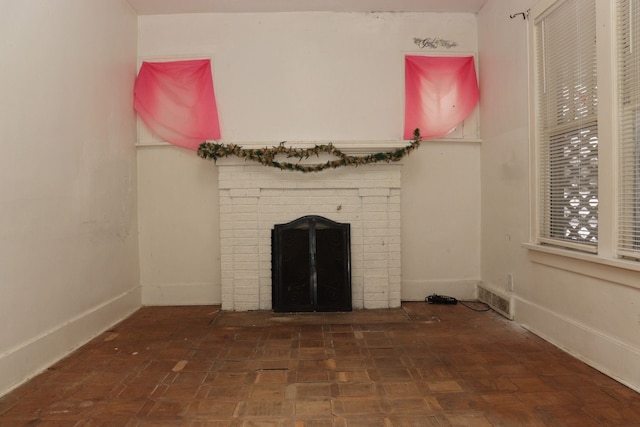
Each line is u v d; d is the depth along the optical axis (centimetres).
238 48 450
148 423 213
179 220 455
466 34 459
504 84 401
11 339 256
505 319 394
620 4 253
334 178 435
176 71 446
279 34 451
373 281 438
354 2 434
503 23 400
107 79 384
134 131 444
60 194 308
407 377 266
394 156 424
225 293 437
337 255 428
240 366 287
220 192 435
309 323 388
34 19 277
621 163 255
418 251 463
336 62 453
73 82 326
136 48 449
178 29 451
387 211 438
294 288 426
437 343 329
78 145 333
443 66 454
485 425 208
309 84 452
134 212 443
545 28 332
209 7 439
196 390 251
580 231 296
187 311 432
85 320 338
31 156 274
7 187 252
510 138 390
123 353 312
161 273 455
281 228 427
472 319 395
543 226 341
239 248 436
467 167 462
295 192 438
